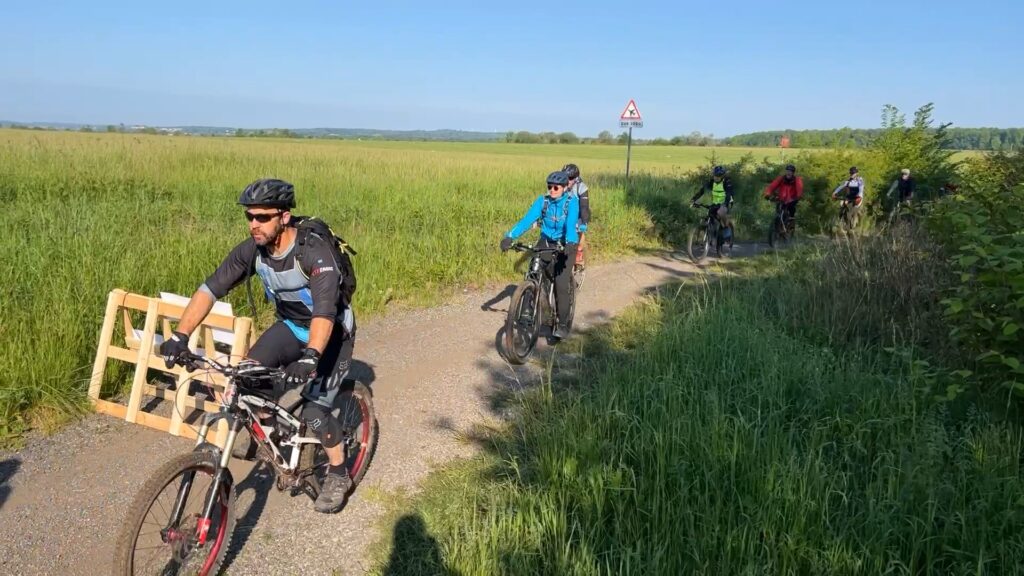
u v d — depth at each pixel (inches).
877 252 323.6
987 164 446.9
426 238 423.2
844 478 152.6
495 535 137.6
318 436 148.8
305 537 147.8
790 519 139.0
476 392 231.3
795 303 299.3
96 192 540.7
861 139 880.9
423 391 229.9
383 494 165.3
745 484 152.6
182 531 123.7
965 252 213.6
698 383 207.5
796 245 517.7
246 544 144.3
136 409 193.6
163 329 201.6
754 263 486.6
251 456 143.1
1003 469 156.9
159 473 120.3
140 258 288.2
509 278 403.2
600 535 142.2
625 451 168.4
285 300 140.4
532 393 227.3
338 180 701.9
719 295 344.5
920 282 279.9
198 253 311.0
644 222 622.2
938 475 156.6
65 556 137.3
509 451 185.8
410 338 285.0
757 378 209.6
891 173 784.9
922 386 202.7
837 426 186.4
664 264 489.1
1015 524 138.6
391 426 202.4
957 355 222.5
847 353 245.6
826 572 128.0
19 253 279.4
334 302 133.3
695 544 133.0
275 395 140.2
